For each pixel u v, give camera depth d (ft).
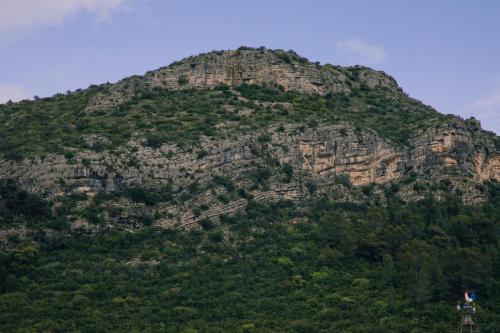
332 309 518.37
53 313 508.53
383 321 509.35
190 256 567.18
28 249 551.18
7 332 485.97
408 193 631.56
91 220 580.71
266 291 536.83
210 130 647.56
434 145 652.89
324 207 619.26
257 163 631.15
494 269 550.36
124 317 511.81
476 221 592.19
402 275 543.80
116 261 560.20
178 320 510.17
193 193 607.78
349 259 567.18
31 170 600.80
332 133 650.84
